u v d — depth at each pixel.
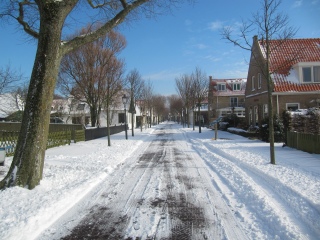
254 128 22.73
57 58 6.57
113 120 43.22
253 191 6.08
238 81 51.19
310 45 23.00
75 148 15.28
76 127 28.84
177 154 12.89
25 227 4.40
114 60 26.44
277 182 6.66
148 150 14.70
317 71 21.09
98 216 5.06
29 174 6.34
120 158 11.43
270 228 4.39
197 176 8.10
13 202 5.41
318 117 12.95
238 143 15.59
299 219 4.63
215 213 5.11
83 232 4.41
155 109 66.12
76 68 27.89
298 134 12.21
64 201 5.64
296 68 21.59
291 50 22.62
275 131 15.63
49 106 6.65
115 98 29.95
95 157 11.66
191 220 4.81
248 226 4.51
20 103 36.56
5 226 4.39
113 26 7.48
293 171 7.75
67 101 42.78
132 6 7.58
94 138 22.88
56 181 7.18
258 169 8.15
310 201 5.16
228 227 4.49
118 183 7.40
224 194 6.23
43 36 6.40
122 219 4.91
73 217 5.03
